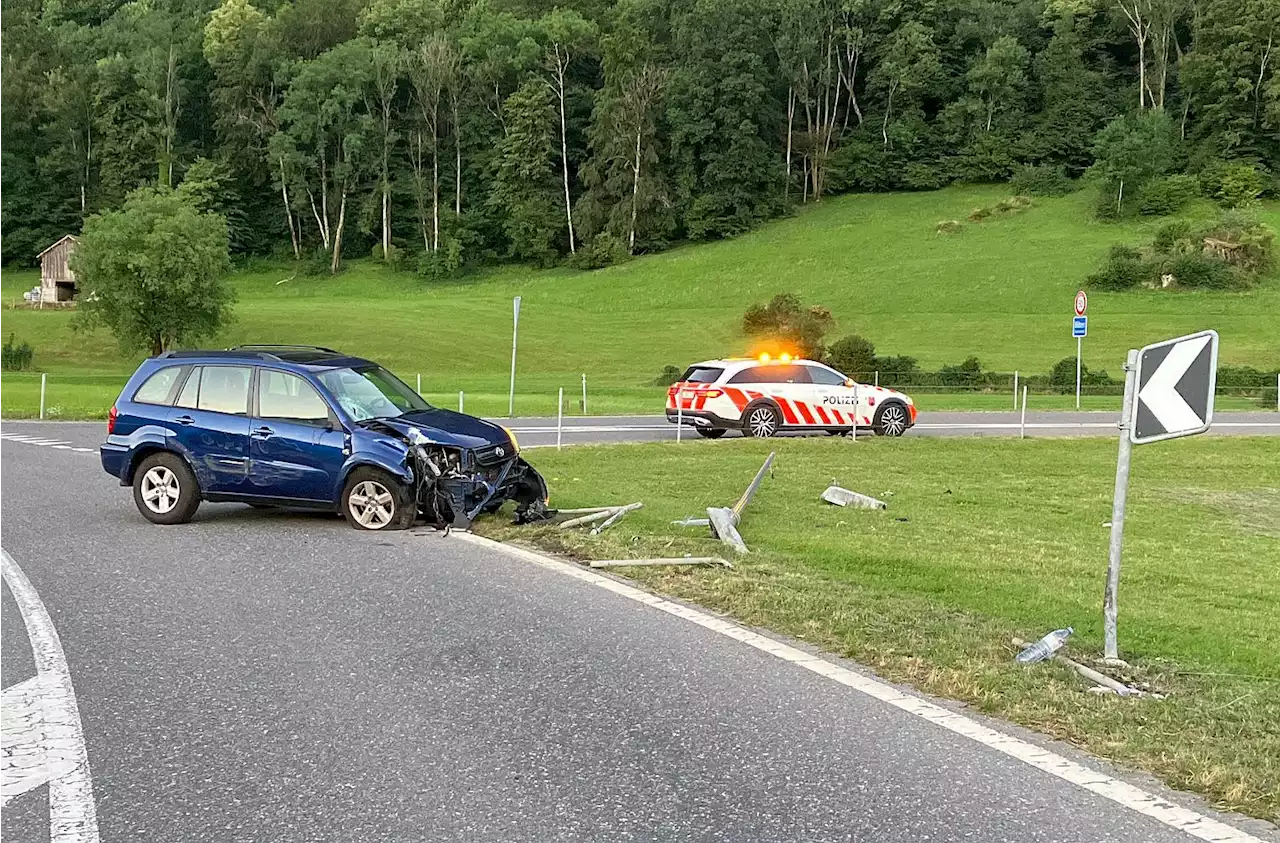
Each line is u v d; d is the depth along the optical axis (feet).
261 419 37.70
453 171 381.60
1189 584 31.14
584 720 17.84
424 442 36.83
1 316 244.42
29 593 27.25
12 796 14.89
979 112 371.35
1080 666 20.38
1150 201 313.32
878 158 377.50
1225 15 344.08
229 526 37.78
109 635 23.29
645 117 347.56
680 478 53.26
